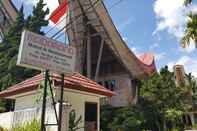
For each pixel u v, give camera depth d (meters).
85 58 44.16
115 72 44.00
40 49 10.66
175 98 37.12
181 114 36.50
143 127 34.47
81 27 40.12
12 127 14.29
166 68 39.47
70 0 34.88
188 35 26.97
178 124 39.06
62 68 11.29
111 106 38.88
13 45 36.88
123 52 40.25
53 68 10.97
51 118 12.15
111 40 40.16
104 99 39.22
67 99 14.90
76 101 15.57
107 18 37.53
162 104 36.28
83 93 16.12
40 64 10.55
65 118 11.89
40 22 39.22
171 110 35.53
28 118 13.70
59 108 11.23
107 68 44.97
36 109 13.38
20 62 9.98
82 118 15.70
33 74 33.66
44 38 10.87
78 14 37.88
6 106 29.16
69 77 16.52
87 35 41.22
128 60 40.84
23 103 16.47
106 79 44.53
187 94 43.16
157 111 35.81
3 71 34.91
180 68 48.16
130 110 35.84
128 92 41.44
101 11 37.06
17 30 38.56
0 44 38.06
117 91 42.59
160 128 35.69
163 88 36.84
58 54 11.25
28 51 10.26
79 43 41.84
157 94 36.47
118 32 38.19
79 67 41.69
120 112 35.84
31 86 14.94
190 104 43.31
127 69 41.94
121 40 38.81
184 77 48.25
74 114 13.97
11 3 46.78
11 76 33.03
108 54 44.50
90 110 17.03
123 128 33.03
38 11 39.91
